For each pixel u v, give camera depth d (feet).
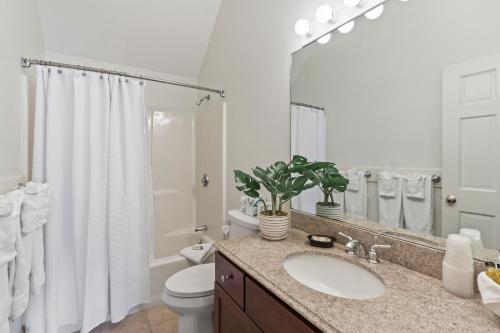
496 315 2.04
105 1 6.46
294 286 2.57
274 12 5.23
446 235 2.82
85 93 5.44
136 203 6.02
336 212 4.04
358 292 3.06
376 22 3.45
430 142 2.94
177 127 9.18
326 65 4.15
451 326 1.96
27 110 4.95
